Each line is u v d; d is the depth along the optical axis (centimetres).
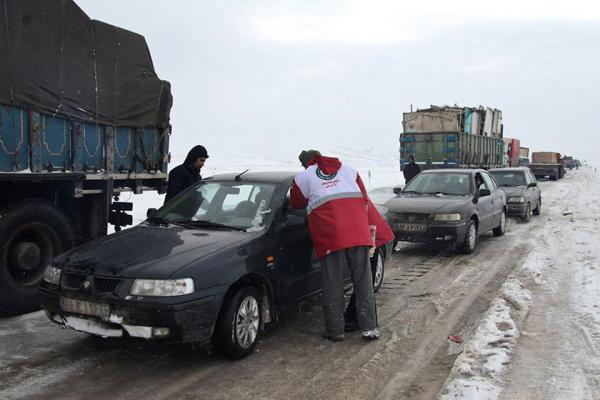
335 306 502
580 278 730
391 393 391
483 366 424
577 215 1566
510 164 3491
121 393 393
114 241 490
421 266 853
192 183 659
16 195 597
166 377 421
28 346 485
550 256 905
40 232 599
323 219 497
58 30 589
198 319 416
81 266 445
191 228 523
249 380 416
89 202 672
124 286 416
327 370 434
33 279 595
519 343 480
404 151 2130
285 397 386
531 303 610
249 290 465
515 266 841
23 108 550
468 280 751
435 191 1045
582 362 437
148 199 1764
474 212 972
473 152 2255
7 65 530
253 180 570
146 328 408
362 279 508
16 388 399
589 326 526
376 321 511
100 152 662
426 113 2100
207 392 395
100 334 425
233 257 455
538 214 1623
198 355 465
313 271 552
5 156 533
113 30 673
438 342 498
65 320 444
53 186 623
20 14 544
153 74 745
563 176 4931
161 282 411
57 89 589
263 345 491
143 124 729
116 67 679
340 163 521
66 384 407
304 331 532
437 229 916
